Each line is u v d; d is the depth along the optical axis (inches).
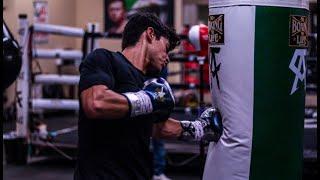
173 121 77.5
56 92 314.0
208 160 81.1
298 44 76.4
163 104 66.6
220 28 76.0
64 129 241.3
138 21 69.9
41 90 297.7
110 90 62.8
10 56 114.1
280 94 75.2
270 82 74.5
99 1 362.9
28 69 199.9
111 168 66.6
